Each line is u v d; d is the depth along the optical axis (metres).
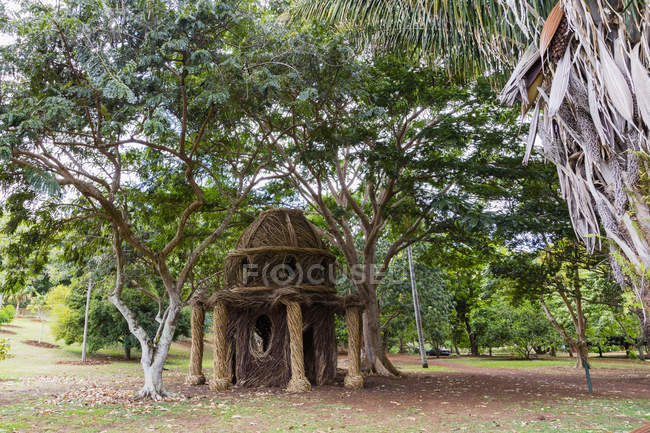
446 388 14.19
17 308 50.38
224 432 7.51
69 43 8.62
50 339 37.34
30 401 11.02
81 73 9.41
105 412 9.41
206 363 27.56
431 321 32.44
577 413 9.41
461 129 13.75
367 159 13.70
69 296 28.94
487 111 14.32
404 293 30.58
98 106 9.27
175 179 15.27
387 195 16.66
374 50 10.25
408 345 52.75
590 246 3.78
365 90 12.30
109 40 8.55
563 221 13.70
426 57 8.67
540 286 20.03
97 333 27.83
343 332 33.28
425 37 7.69
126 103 9.55
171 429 7.76
